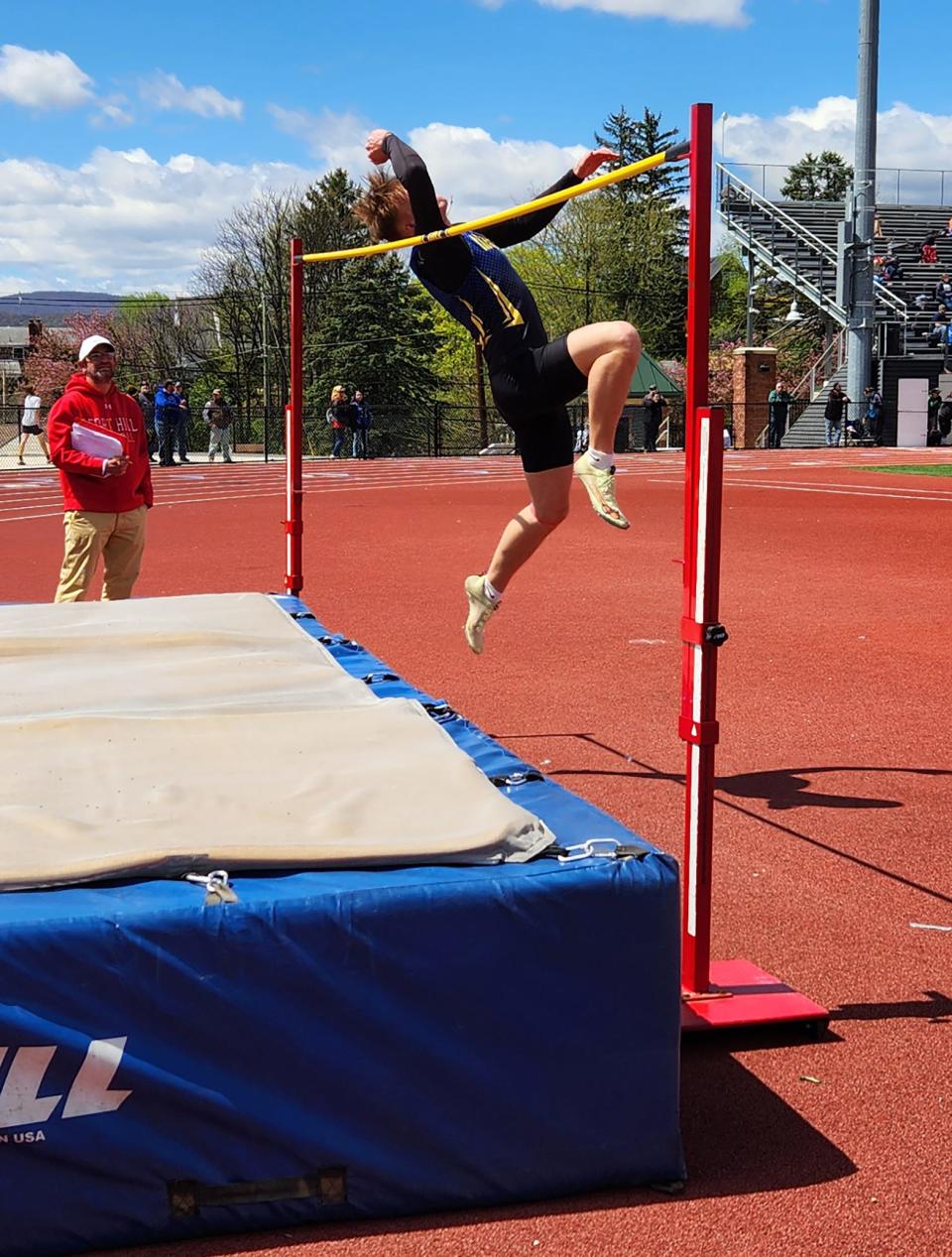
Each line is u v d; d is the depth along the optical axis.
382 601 9.91
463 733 3.79
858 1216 2.53
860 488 21.59
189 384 59.97
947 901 4.10
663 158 3.19
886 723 6.28
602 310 56.81
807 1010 3.26
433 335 52.69
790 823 4.82
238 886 2.51
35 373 61.12
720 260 52.03
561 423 4.06
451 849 2.62
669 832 4.68
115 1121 2.40
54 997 2.35
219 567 12.10
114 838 2.67
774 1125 2.87
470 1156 2.56
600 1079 2.61
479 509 18.62
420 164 3.96
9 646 4.68
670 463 30.80
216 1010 2.42
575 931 2.57
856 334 38.09
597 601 9.87
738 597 10.07
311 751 3.33
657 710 6.46
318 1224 2.53
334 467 31.09
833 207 46.78
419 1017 2.51
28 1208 2.39
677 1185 2.65
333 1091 2.49
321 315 56.19
